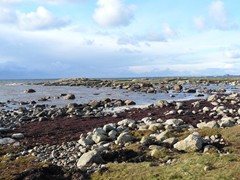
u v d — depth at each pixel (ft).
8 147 102.94
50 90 427.74
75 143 106.11
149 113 182.29
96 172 67.15
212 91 362.74
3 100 286.87
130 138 100.63
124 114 184.24
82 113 192.24
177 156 76.74
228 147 84.79
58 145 105.19
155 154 79.15
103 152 80.43
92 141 104.37
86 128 140.77
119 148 90.63
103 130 117.80
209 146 84.02
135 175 62.59
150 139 94.84
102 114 186.50
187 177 58.44
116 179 62.64
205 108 187.83
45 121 163.43
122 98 294.46
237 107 198.18
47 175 65.67
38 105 235.61
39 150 98.37
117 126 136.98
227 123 121.29
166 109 199.72
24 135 124.98
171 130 109.50
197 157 70.79
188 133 102.32
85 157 77.30
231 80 622.95
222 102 226.58
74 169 69.41
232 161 66.18
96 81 615.16
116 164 71.26
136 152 81.92
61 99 295.48
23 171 66.80
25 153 95.09
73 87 504.84
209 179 56.13
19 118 174.81
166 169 63.87
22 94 358.84
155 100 274.16
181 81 598.34
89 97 310.86
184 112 178.60
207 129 105.70
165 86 445.78
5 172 68.08
